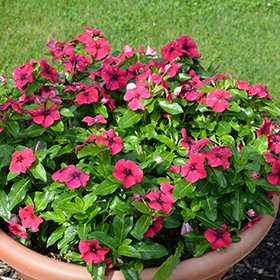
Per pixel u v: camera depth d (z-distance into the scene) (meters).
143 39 5.39
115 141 1.97
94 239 1.79
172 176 2.11
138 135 2.32
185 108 2.43
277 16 6.32
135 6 6.26
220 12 6.32
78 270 1.83
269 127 2.40
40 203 2.09
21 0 6.08
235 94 2.26
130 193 2.03
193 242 2.07
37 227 2.00
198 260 1.91
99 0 6.33
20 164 1.96
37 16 5.75
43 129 2.13
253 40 5.62
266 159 2.00
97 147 1.97
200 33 5.67
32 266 1.87
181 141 2.06
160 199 1.93
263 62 5.12
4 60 4.76
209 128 2.30
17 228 2.07
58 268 1.84
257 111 2.50
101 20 5.80
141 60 2.64
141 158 2.16
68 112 2.12
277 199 2.30
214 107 2.17
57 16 5.82
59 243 1.97
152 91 2.20
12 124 2.14
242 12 6.40
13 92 2.49
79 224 1.98
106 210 2.03
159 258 2.11
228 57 5.12
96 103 2.34
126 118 2.21
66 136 2.19
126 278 1.82
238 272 2.79
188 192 1.95
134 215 1.99
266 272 2.81
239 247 1.99
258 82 4.74
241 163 2.01
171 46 2.44
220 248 1.97
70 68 2.36
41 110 2.06
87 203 1.96
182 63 2.57
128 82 2.48
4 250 1.94
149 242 2.00
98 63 2.64
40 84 2.46
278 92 4.50
